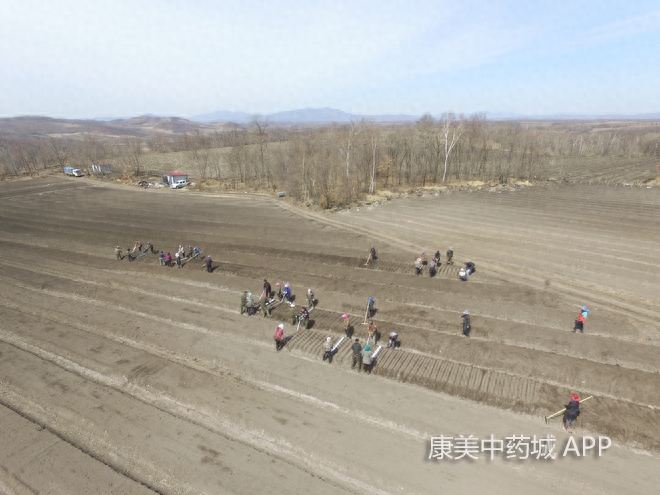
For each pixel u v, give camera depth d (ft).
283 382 65.67
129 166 348.79
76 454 52.54
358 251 130.62
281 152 301.22
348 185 227.61
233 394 62.90
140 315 91.04
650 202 198.08
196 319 87.45
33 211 214.90
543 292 94.68
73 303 97.81
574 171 333.21
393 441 53.01
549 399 58.85
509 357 69.21
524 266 113.39
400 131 343.26
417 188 253.65
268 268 117.60
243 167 331.98
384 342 76.69
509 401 58.90
